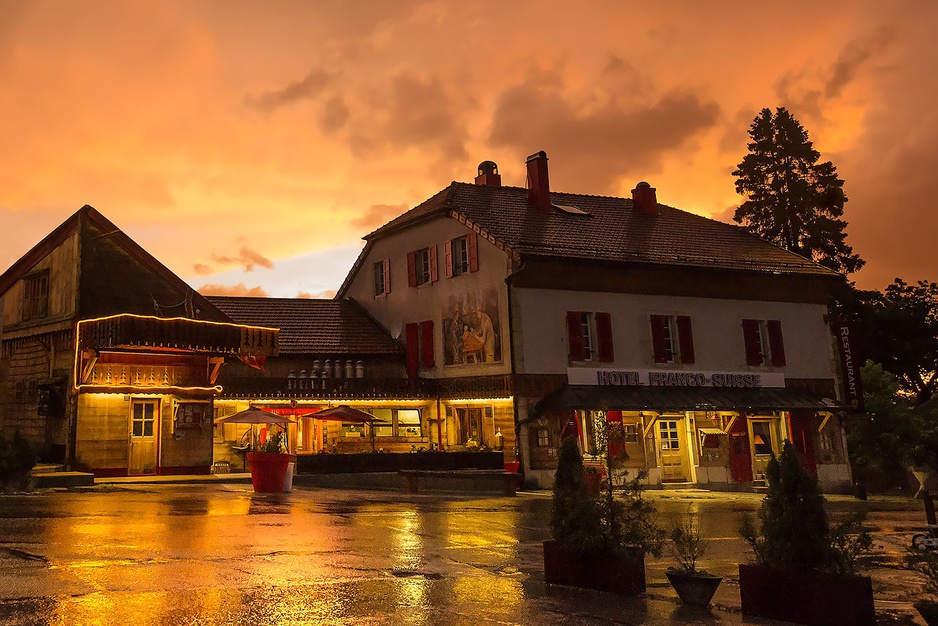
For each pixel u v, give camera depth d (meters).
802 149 45.94
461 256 29.59
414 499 18.44
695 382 29.42
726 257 31.80
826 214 45.62
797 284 32.72
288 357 30.47
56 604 6.29
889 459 30.33
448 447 28.98
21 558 8.28
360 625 6.05
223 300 32.34
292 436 28.50
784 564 6.52
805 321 32.69
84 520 11.82
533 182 31.55
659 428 28.92
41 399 23.95
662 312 29.52
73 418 23.02
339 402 28.73
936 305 42.28
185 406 25.09
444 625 6.16
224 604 6.54
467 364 28.44
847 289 42.94
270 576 7.84
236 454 27.44
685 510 18.58
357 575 8.12
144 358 24.44
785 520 6.55
